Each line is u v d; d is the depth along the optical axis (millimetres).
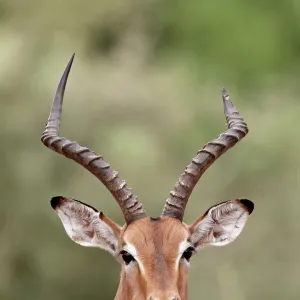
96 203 40094
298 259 40906
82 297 40844
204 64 55719
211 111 45219
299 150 43500
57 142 19438
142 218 18766
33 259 41281
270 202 42219
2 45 45781
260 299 40062
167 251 18188
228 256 39938
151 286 17828
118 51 49906
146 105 43781
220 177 41875
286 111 46062
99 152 42406
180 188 19031
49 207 41219
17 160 41906
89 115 42938
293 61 57938
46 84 43906
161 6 54406
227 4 57625
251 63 56719
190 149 43500
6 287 41156
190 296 38906
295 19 58438
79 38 49562
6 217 41500
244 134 19750
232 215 19469
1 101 43219
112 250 19188
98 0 50500
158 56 53844
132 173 41656
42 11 49688
